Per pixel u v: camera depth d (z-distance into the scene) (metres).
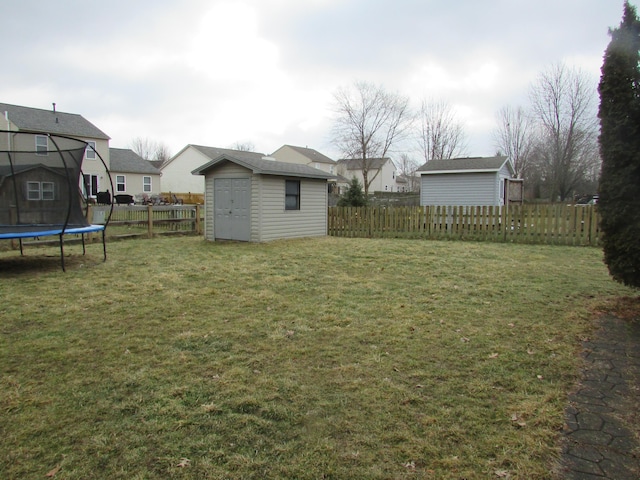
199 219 14.48
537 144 36.12
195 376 2.96
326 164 53.50
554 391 2.71
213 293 5.40
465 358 3.27
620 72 4.27
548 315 4.38
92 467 1.98
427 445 2.15
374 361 3.22
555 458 2.03
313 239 12.43
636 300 4.84
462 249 9.95
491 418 2.40
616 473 1.91
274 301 5.01
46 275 6.59
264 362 3.21
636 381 2.85
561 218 11.09
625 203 4.39
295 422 2.37
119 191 33.50
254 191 11.37
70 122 29.38
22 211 7.98
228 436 2.24
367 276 6.52
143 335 3.81
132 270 7.04
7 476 1.91
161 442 2.18
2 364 3.16
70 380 2.89
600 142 4.55
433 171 19.36
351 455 2.07
